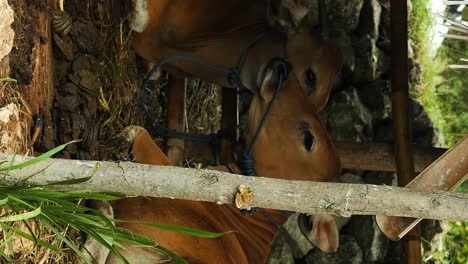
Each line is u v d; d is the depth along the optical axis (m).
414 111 7.05
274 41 4.91
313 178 4.54
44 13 3.75
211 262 4.20
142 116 5.50
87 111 4.30
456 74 8.21
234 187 2.77
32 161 2.75
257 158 4.59
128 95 5.25
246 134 4.64
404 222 3.41
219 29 4.98
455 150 3.44
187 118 6.12
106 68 4.93
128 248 3.96
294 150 4.55
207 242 4.23
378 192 2.76
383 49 7.30
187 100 6.13
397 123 5.25
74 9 4.51
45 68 3.75
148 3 4.86
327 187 2.77
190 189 2.78
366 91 7.09
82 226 2.92
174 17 4.96
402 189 2.78
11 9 3.25
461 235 7.75
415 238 5.12
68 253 3.81
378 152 5.58
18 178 2.81
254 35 4.94
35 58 3.62
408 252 5.12
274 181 2.78
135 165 2.82
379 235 6.76
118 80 5.05
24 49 3.52
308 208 2.77
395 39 5.29
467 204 2.74
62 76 4.13
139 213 4.09
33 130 3.57
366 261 6.70
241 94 5.08
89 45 4.48
